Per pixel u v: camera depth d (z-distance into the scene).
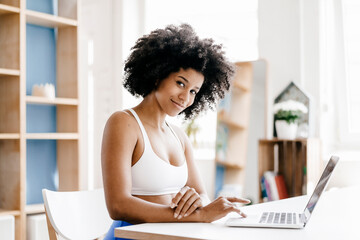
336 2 3.75
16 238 3.34
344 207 1.94
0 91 3.47
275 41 3.92
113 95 4.52
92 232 2.00
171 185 1.85
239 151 3.83
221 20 4.22
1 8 3.21
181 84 1.84
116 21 4.52
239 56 4.12
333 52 3.81
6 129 3.43
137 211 1.56
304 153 3.45
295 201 2.10
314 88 3.75
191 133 4.30
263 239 1.26
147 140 1.80
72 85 3.74
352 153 3.71
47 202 1.86
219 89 2.17
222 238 1.27
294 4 3.83
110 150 1.70
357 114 3.79
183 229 1.40
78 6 3.72
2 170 3.47
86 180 4.55
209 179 4.20
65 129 3.79
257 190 3.72
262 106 3.76
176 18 4.45
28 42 3.69
